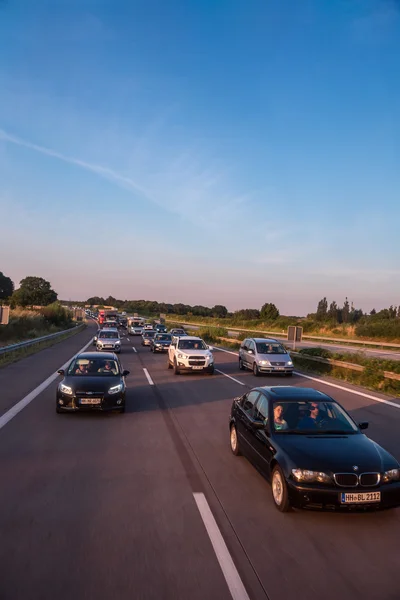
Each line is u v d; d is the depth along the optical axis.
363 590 3.90
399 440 9.24
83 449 8.12
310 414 6.79
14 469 6.94
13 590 3.77
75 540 4.66
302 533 4.98
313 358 22.17
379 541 4.84
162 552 4.45
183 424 10.28
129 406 12.36
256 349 20.33
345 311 75.50
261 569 4.20
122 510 5.46
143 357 27.95
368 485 5.32
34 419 10.41
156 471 7.00
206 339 45.88
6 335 31.22
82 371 11.81
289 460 5.60
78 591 3.77
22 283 93.44
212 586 3.89
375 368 17.34
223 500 5.88
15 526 4.96
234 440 8.07
